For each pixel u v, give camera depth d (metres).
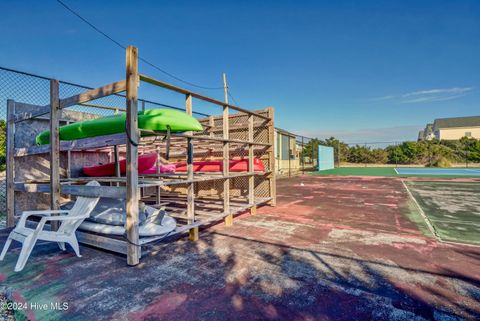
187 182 3.30
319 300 1.85
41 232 2.63
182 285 2.10
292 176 14.32
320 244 3.10
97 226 3.04
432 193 7.36
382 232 3.59
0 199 5.17
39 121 4.63
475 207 5.32
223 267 2.45
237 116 5.81
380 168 20.80
